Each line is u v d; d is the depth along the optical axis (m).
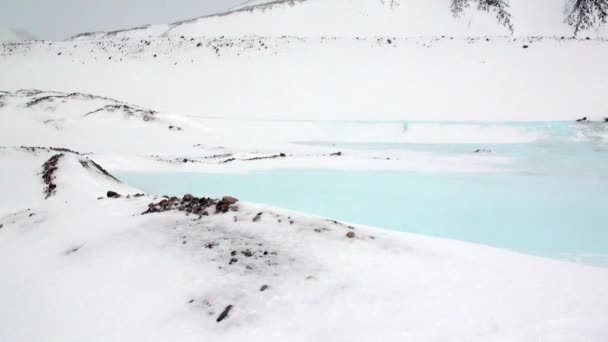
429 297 5.67
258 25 104.88
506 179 22.77
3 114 45.38
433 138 42.09
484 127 42.28
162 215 9.56
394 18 112.19
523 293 5.92
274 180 22.77
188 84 61.16
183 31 108.38
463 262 7.20
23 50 75.19
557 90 49.78
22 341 5.47
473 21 113.50
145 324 5.30
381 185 21.14
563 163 28.09
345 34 101.88
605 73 52.84
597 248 11.11
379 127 46.25
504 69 57.50
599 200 17.25
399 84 56.78
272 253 7.19
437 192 19.30
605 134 36.19
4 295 7.07
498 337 4.66
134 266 7.04
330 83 58.84
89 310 5.89
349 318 5.16
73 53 73.75
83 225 9.77
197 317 5.34
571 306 5.51
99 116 46.44
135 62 68.75
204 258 7.06
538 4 120.94
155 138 43.03
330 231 8.28
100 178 19.89
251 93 57.84
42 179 18.48
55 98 50.59
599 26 111.75
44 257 8.37
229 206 9.56
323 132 46.59
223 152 38.81
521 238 12.17
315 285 6.00
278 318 5.21
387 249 7.59
